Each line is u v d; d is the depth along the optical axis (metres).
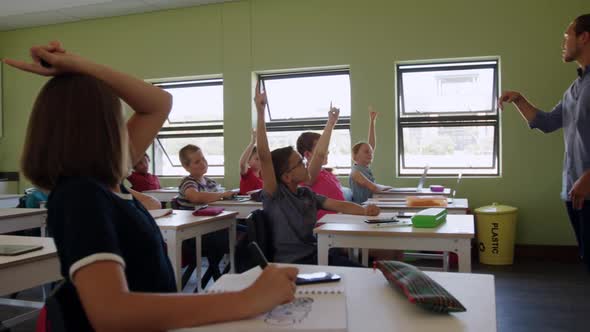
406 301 1.01
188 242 3.18
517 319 2.86
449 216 2.47
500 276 3.96
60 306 0.69
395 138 5.08
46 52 0.72
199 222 2.69
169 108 0.95
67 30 6.20
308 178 2.35
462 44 4.86
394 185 5.10
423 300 0.92
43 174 0.69
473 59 4.93
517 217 4.76
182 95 5.97
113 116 0.73
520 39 4.71
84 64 0.76
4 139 6.45
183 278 3.19
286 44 5.37
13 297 3.40
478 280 1.16
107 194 0.69
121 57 5.98
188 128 5.96
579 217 2.41
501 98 2.97
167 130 6.04
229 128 5.56
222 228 3.02
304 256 2.22
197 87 5.91
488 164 5.06
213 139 5.91
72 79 0.72
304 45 5.32
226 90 5.57
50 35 6.28
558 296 3.34
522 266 4.31
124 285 0.61
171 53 5.77
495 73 4.95
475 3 4.82
